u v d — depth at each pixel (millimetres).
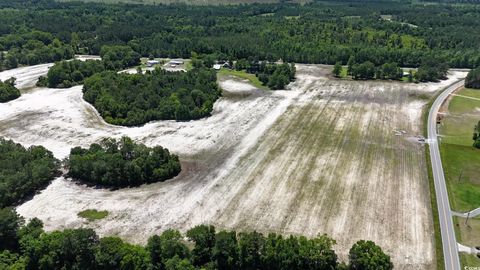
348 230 83250
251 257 71812
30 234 75250
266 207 90875
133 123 135000
